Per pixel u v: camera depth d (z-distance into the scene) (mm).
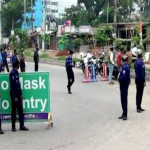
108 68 21891
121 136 9641
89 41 50031
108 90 18781
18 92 10297
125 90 11672
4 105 10578
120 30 49000
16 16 98500
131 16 73875
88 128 10609
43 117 10766
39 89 10680
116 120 11617
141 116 12172
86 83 21766
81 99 16016
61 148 8594
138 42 30891
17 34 58375
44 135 9883
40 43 65125
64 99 16078
